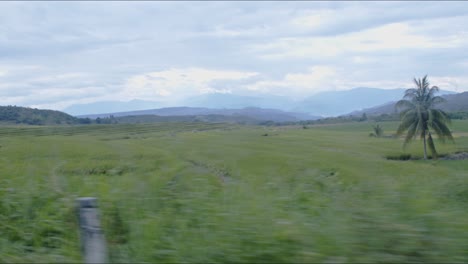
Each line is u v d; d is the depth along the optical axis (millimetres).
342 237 4848
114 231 6441
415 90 44438
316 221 5438
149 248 5652
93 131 59344
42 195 7957
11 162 13258
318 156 29375
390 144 54125
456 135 61781
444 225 4945
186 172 8695
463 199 6207
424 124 43781
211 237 5469
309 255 4691
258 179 8562
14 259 5855
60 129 51062
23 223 7234
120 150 23891
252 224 5430
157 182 7820
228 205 6371
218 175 9875
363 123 142000
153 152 23781
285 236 4988
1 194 8055
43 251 6285
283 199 6500
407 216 5094
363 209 5324
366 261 4582
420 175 8594
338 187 7254
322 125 148625
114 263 5473
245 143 42906
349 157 29938
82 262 5293
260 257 4914
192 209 6387
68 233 6770
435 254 4598
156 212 6715
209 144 37500
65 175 10094
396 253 4617
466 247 4855
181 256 5340
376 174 9508
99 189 7867
